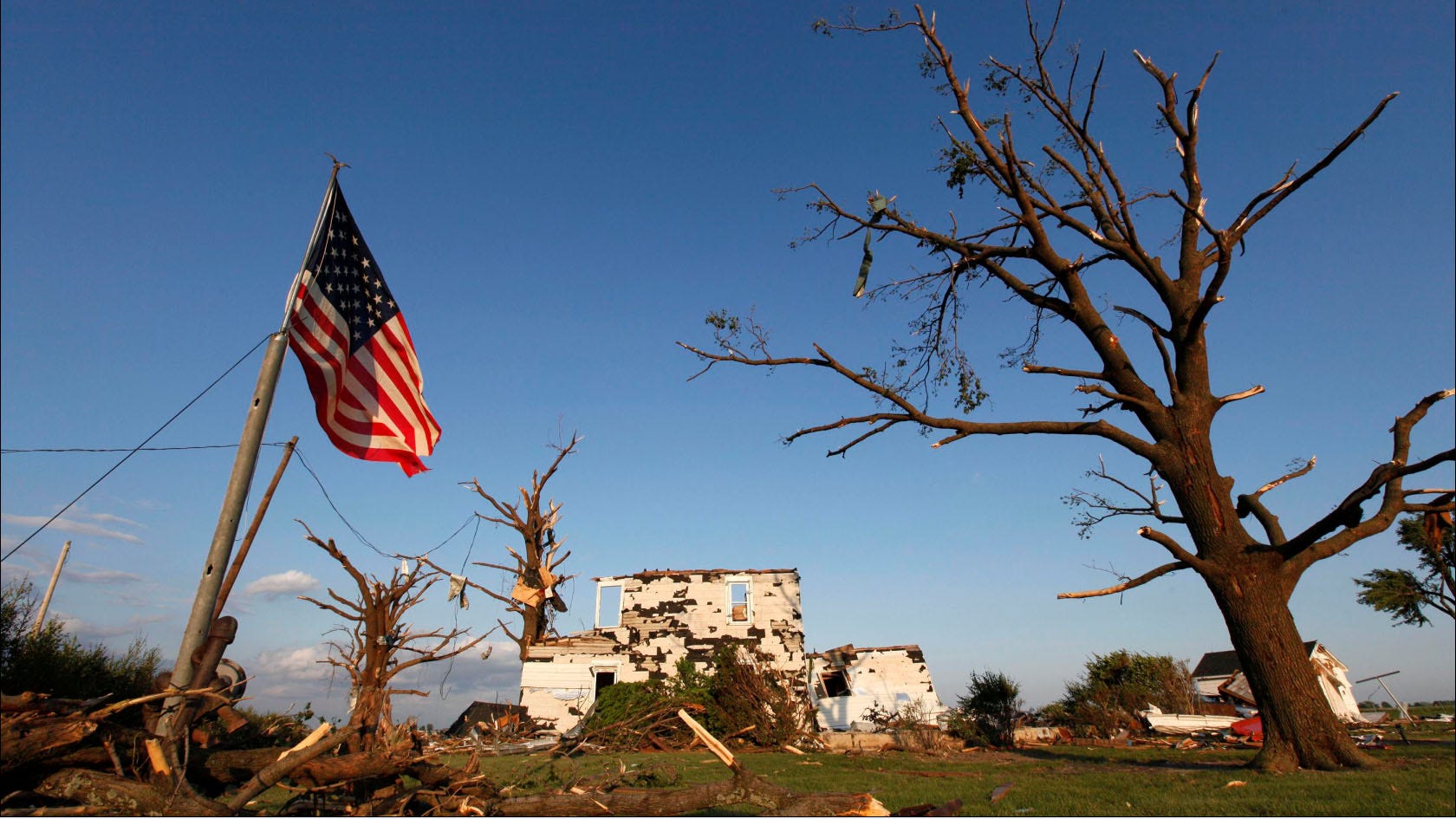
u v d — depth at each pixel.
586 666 33.34
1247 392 17.25
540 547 38.06
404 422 12.96
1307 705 14.85
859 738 27.64
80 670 19.84
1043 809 11.18
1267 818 10.20
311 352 11.84
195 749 9.86
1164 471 16.98
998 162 18.36
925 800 12.65
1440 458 14.26
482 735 27.73
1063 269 18.55
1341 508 15.02
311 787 9.49
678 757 22.92
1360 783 12.76
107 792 8.05
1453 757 17.84
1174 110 18.17
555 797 10.25
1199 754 21.28
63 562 28.41
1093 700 34.59
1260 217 17.42
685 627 33.28
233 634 9.52
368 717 11.11
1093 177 19.12
